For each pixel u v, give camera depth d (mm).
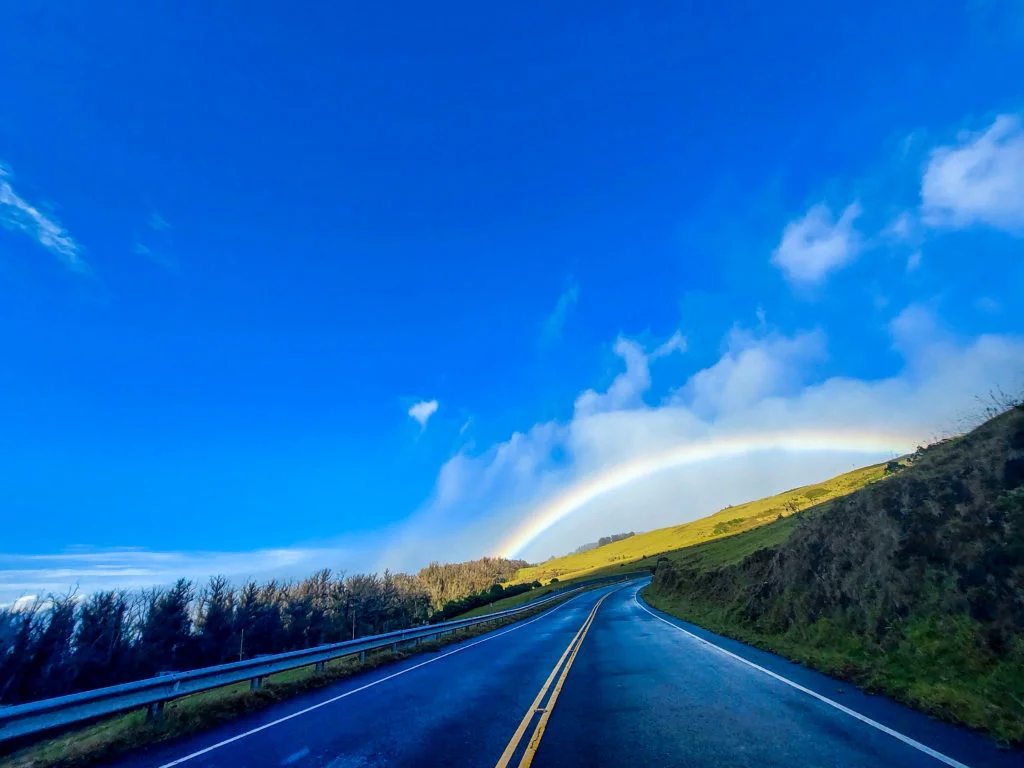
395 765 5730
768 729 6215
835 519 16234
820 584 14523
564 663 13047
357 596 70750
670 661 12203
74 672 30391
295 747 6648
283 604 56688
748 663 11227
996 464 10383
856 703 7250
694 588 35438
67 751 6934
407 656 17141
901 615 10289
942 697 6699
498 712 8023
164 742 7367
